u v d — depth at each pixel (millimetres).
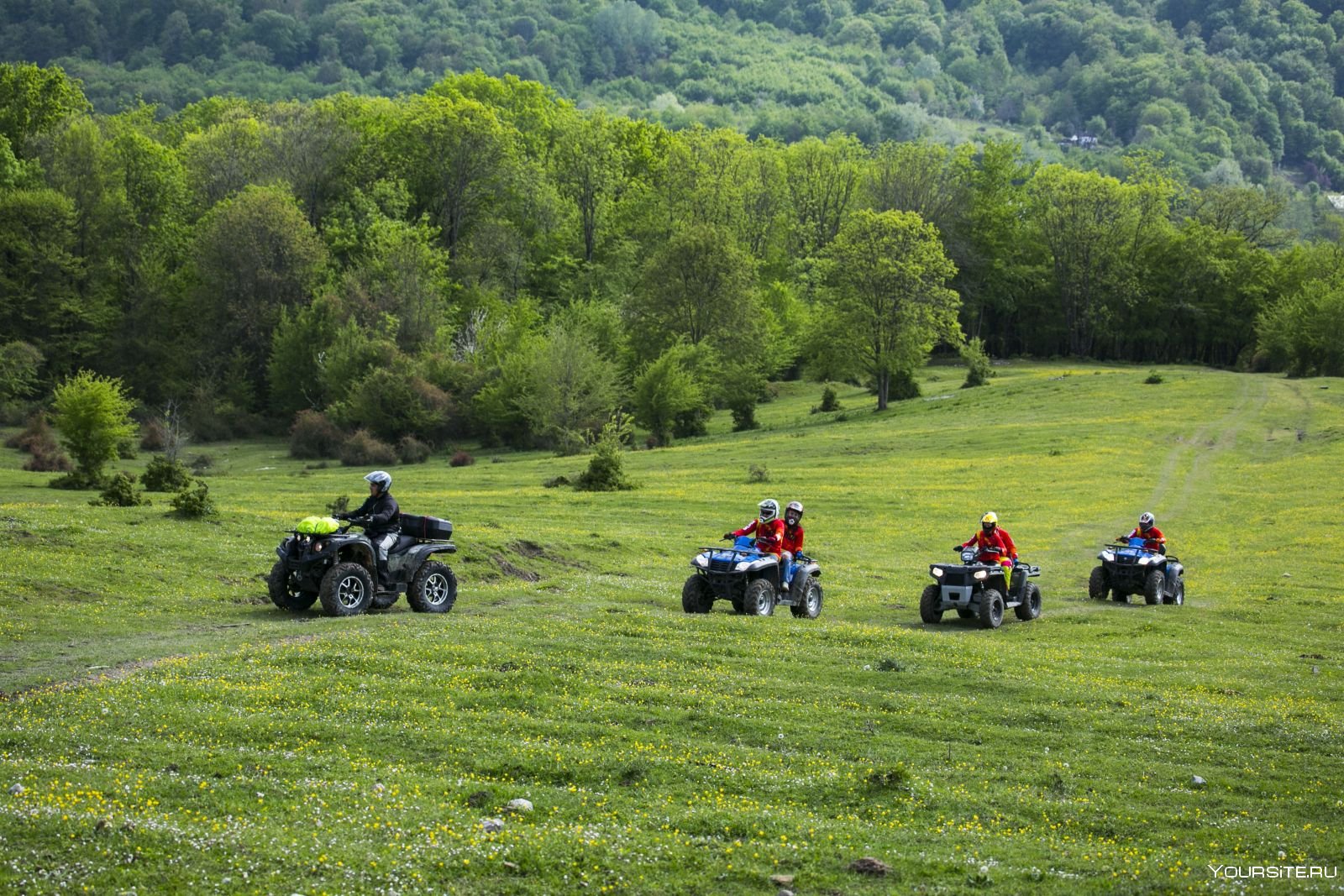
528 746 13781
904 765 13805
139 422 98688
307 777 12234
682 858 10383
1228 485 60594
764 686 17516
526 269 130125
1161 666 21688
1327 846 11609
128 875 9086
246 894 8992
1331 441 72812
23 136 119188
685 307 104938
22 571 24375
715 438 93438
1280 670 21531
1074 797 13125
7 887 8695
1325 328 115688
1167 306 151000
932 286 102062
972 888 10070
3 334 102250
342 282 110000
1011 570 27203
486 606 25094
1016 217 162375
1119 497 56688
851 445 77188
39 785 11219
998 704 17328
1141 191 155250
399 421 91250
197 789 11461
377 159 132000
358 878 9453
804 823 11578
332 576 21766
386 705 15266
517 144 141250
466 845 10305
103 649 18359
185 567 27234
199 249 109688
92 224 112250
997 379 119875
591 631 21297
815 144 155000
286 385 103000
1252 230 163750
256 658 17516
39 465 67188
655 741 14422
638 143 153750
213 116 163500
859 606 29375
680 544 40094
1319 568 39406
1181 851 11406
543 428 88750
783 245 145375
